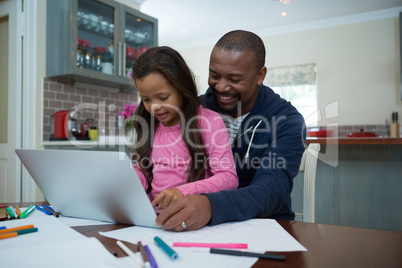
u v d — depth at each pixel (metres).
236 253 0.49
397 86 4.34
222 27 4.99
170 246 0.54
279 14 4.47
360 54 4.55
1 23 2.84
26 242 0.55
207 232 0.63
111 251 0.51
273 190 0.80
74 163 0.64
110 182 0.63
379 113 4.43
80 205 0.73
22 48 2.67
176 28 5.01
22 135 2.62
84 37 2.70
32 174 0.75
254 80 1.00
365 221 2.19
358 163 2.22
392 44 4.37
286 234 0.60
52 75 2.65
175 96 0.89
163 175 0.98
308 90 4.97
